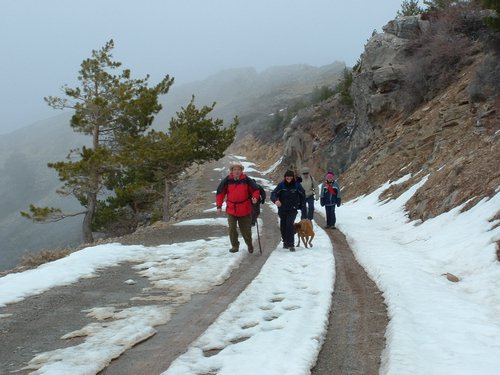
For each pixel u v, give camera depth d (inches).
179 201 1608.0
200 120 1075.9
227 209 389.1
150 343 189.2
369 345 182.2
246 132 3629.4
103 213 1085.8
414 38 1080.2
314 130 1517.0
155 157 870.4
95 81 904.9
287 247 396.8
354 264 335.6
